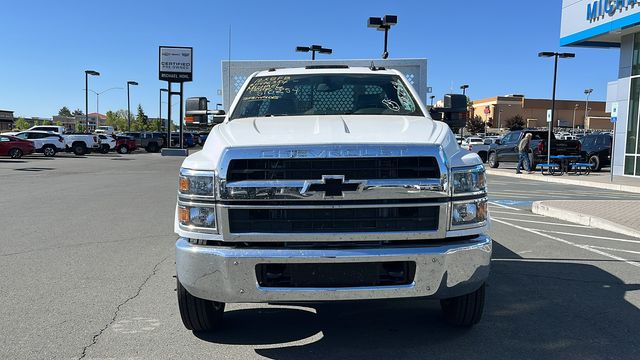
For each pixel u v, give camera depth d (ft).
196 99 19.57
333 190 10.78
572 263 21.27
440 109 17.81
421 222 11.09
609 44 71.51
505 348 12.78
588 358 12.23
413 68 22.59
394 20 51.08
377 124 13.32
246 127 13.12
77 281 18.30
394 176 11.02
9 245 23.79
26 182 54.34
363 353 12.53
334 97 16.48
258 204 10.89
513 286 18.01
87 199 40.24
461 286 11.34
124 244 24.11
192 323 13.14
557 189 53.01
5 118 321.32
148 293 17.03
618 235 27.37
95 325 14.25
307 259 10.74
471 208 11.41
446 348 12.80
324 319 14.93
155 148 165.68
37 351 12.54
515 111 353.10
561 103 357.41
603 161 76.54
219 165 11.03
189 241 11.54
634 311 15.49
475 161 11.78
